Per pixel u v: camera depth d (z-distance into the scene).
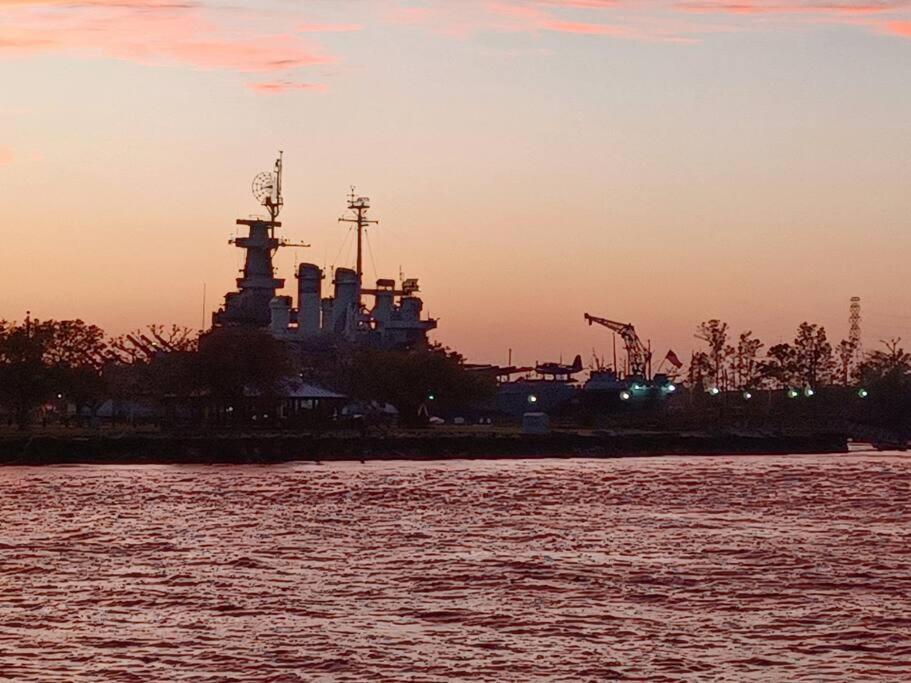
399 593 77.19
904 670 58.91
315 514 125.69
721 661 60.25
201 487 158.25
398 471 191.00
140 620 69.12
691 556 92.81
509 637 65.00
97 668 58.62
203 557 93.00
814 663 60.03
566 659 60.47
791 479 175.62
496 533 108.62
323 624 68.00
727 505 136.50
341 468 198.88
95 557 93.00
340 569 86.94
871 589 78.50
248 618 69.62
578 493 151.88
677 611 71.62
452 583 80.81
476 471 191.50
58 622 68.50
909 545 99.06
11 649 62.19
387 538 105.06
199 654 61.22
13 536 106.12
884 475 184.12
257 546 99.62
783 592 77.44
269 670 58.28
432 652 61.69
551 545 99.94
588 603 73.94
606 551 95.88
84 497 143.88
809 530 110.62
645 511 129.50
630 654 61.50
